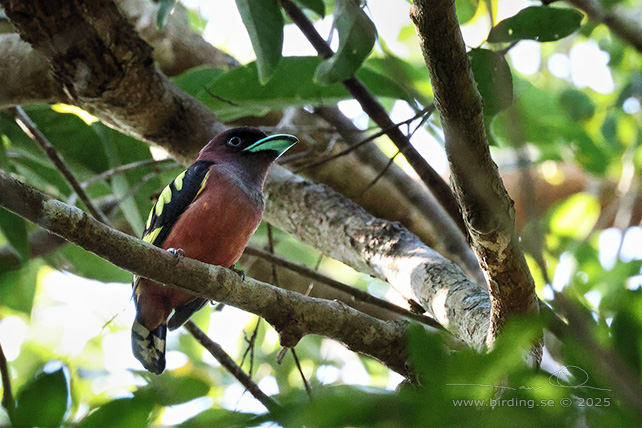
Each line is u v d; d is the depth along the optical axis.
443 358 4.28
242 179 10.77
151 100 11.34
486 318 8.54
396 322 9.12
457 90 6.82
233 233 10.41
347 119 13.53
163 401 5.61
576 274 14.16
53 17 9.92
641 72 16.91
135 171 13.30
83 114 14.65
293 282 16.19
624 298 4.25
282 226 12.29
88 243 7.38
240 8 9.67
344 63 9.80
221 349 10.80
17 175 14.30
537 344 6.67
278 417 4.22
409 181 13.95
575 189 20.20
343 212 11.71
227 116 13.00
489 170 6.96
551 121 17.20
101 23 10.20
